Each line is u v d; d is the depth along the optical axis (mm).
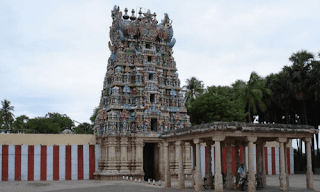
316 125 76250
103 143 61688
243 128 33031
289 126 35844
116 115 60719
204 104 70688
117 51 65750
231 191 35031
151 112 61844
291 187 38750
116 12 68375
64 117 124375
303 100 67812
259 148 39625
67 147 60219
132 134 60031
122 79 63719
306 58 67375
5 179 56219
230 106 70312
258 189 36781
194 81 90938
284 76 67875
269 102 74562
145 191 38375
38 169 58188
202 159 64062
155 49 66250
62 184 49906
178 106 66875
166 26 69250
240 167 36188
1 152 56625
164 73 67562
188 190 38344
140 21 67000
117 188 42188
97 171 60719
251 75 72812
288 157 71000
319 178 54188
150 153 66312
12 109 110750
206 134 34625
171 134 41656
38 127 108000
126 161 59062
